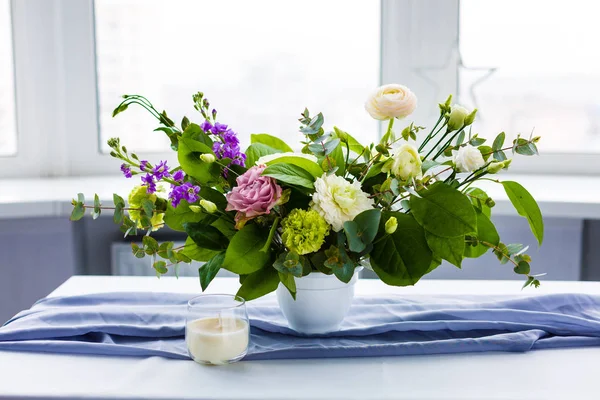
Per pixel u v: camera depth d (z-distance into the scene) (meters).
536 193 1.78
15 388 0.86
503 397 0.85
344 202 0.89
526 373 0.92
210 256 1.00
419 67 2.01
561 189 1.84
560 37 2.02
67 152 2.08
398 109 0.93
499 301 1.14
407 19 2.00
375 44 2.04
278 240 0.94
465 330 1.05
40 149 2.06
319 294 0.98
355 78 2.06
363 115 2.08
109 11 2.03
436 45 2.00
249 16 2.04
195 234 0.92
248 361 0.95
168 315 1.08
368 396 0.84
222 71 2.06
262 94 2.08
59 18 2.00
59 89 2.04
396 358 0.97
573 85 2.05
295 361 0.96
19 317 1.10
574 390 0.87
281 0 2.03
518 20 2.02
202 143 0.95
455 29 1.99
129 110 2.08
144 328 1.03
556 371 0.93
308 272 0.92
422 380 0.89
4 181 2.01
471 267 1.93
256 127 2.09
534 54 2.03
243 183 0.91
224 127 0.96
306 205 0.94
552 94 2.05
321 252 0.92
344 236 0.91
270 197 0.89
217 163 0.94
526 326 1.05
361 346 0.97
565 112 2.06
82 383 0.88
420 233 0.93
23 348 0.99
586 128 2.07
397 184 0.89
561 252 1.90
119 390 0.86
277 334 1.04
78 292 1.26
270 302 1.18
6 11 2.00
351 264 0.89
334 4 2.03
